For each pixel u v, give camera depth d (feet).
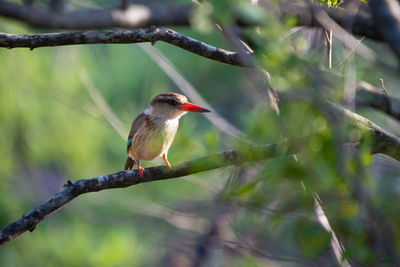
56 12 33.04
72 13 33.55
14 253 50.67
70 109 55.62
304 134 18.33
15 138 54.13
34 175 58.44
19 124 53.52
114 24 34.45
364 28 31.71
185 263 52.34
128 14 34.47
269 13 18.84
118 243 50.57
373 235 23.25
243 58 17.94
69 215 54.19
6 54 50.83
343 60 23.35
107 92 55.52
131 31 25.08
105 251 50.31
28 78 52.13
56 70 53.67
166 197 50.80
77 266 50.34
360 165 19.26
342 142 17.80
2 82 50.72
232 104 43.45
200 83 51.06
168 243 49.06
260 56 18.28
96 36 25.08
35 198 56.95
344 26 25.05
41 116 54.44
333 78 20.13
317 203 22.18
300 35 25.09
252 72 18.15
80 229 53.26
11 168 54.19
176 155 30.60
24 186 56.75
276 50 17.84
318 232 23.08
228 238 42.16
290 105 18.03
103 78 55.47
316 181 19.08
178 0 40.45
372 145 25.57
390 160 32.81
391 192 28.76
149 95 50.80
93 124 57.36
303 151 18.53
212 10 16.34
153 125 34.09
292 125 18.20
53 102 54.34
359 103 30.99
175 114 34.32
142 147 34.63
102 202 52.85
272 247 34.60
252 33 18.49
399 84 34.45
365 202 18.16
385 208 22.84
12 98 51.39
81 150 57.41
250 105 23.27
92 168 59.93
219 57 25.44
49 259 51.24
